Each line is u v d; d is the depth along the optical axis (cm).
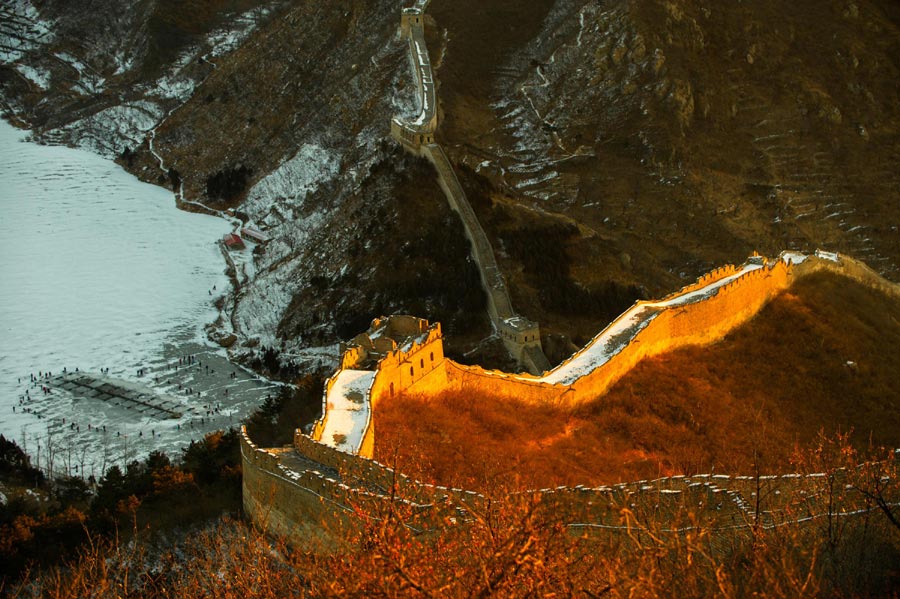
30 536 8994
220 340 19638
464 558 4488
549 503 4925
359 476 7056
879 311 14225
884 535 5250
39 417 16200
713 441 10212
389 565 4100
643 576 4244
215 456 11050
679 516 5059
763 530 5159
